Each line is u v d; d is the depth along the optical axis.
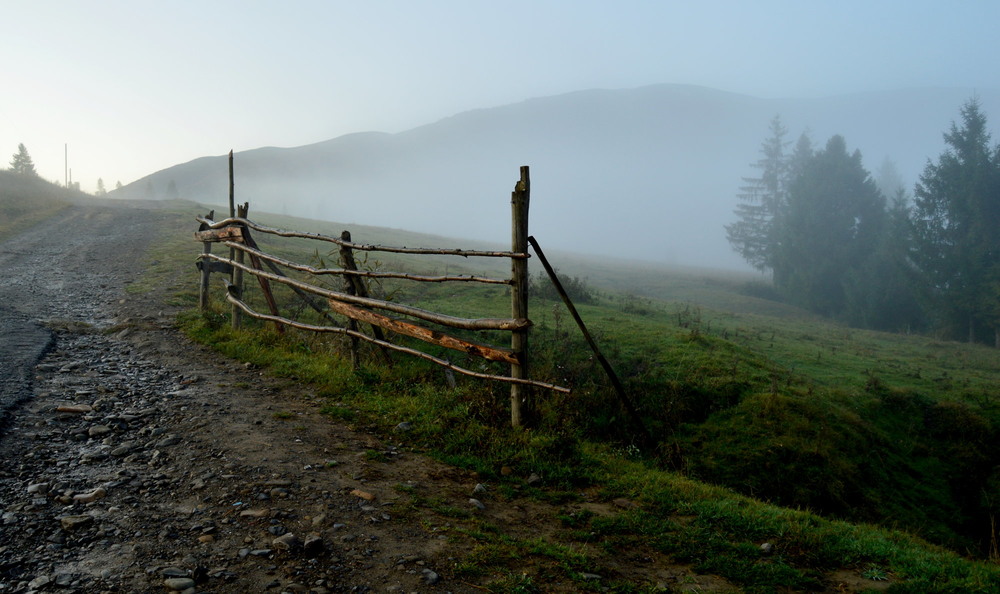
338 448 5.40
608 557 4.04
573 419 7.30
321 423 6.03
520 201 5.83
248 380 7.38
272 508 4.07
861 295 42.88
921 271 38.22
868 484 9.04
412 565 3.54
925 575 4.16
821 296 48.03
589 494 5.23
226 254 20.91
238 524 3.82
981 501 9.51
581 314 16.31
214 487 4.33
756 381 11.11
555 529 4.39
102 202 54.53
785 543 4.59
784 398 10.27
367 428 6.04
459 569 3.55
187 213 42.19
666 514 4.95
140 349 8.66
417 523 4.12
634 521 4.65
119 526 3.67
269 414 6.12
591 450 6.55
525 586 3.44
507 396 7.42
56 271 17.14
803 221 51.34
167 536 3.59
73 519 3.65
